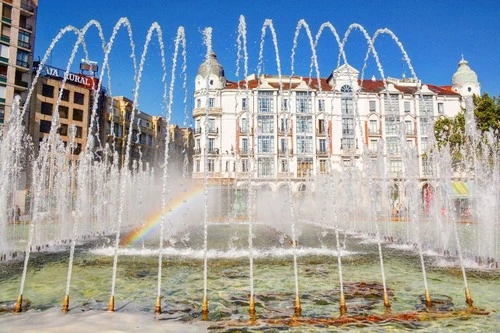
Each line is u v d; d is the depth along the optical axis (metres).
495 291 7.77
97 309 6.39
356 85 57.06
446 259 11.95
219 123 54.62
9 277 9.23
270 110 55.09
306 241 17.47
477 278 9.09
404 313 6.23
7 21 43.81
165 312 6.24
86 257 12.30
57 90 51.91
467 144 30.47
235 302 6.94
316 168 54.34
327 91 56.31
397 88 59.44
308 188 52.50
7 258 12.23
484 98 36.28
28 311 6.27
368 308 6.55
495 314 6.16
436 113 57.59
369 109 56.53
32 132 48.47
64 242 17.16
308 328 5.49
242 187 51.31
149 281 8.72
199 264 10.88
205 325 5.57
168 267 10.43
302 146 54.72
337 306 6.69
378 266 10.69
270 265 10.73
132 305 6.71
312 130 55.19
